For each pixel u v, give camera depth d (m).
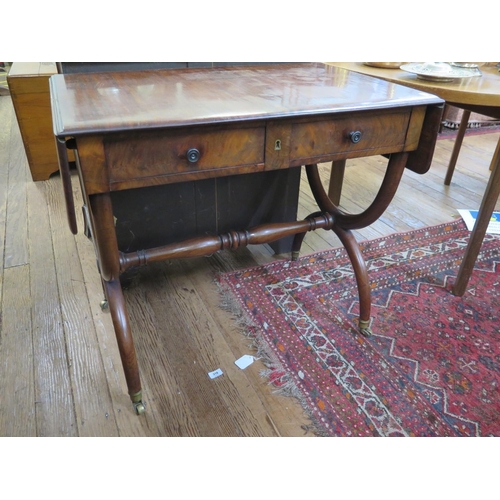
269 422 1.13
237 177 1.60
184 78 1.24
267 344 1.37
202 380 1.25
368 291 1.36
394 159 1.15
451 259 1.83
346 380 1.25
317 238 1.99
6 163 2.75
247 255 1.85
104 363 1.30
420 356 1.34
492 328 1.46
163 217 1.55
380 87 1.17
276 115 0.90
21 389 1.21
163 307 1.53
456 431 1.11
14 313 1.48
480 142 3.25
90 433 1.10
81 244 1.89
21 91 2.26
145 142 0.84
